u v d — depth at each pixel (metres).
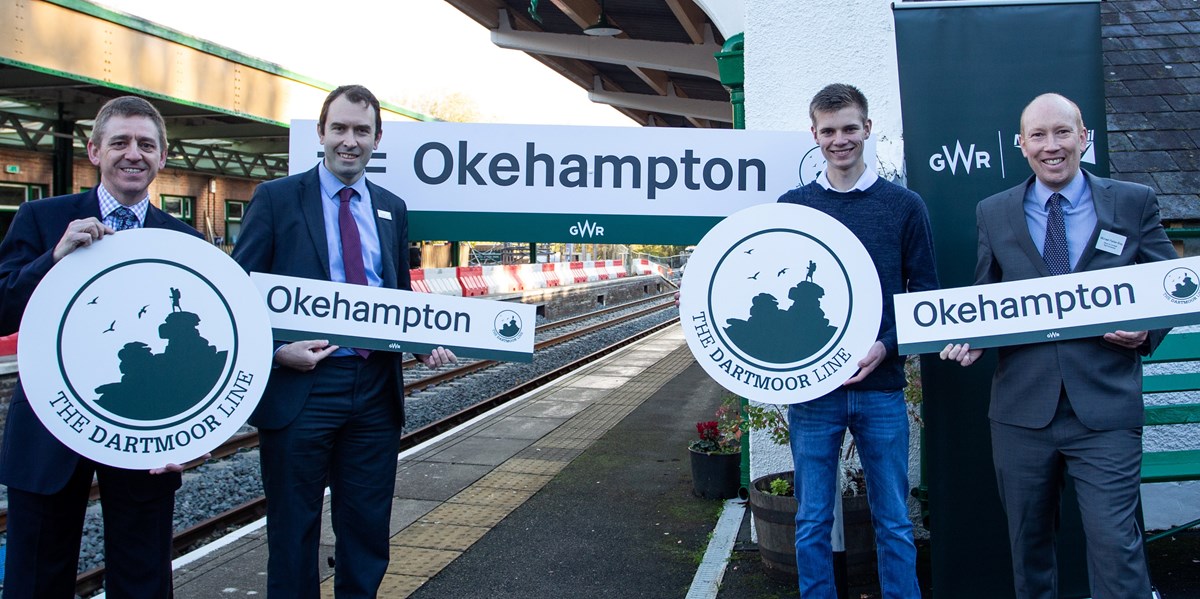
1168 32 6.00
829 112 3.20
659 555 4.83
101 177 3.12
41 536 2.95
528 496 6.08
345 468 3.41
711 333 3.21
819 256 3.15
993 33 3.88
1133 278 3.03
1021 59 3.86
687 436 8.19
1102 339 3.08
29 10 11.09
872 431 3.26
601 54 12.09
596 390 11.16
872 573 4.28
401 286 3.61
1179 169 4.89
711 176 4.11
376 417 3.40
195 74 14.44
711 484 5.90
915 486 4.69
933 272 3.29
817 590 3.26
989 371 3.75
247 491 6.85
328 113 3.33
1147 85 5.52
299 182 3.38
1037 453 3.11
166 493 3.14
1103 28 6.11
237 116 15.70
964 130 3.86
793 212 3.16
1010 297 3.10
